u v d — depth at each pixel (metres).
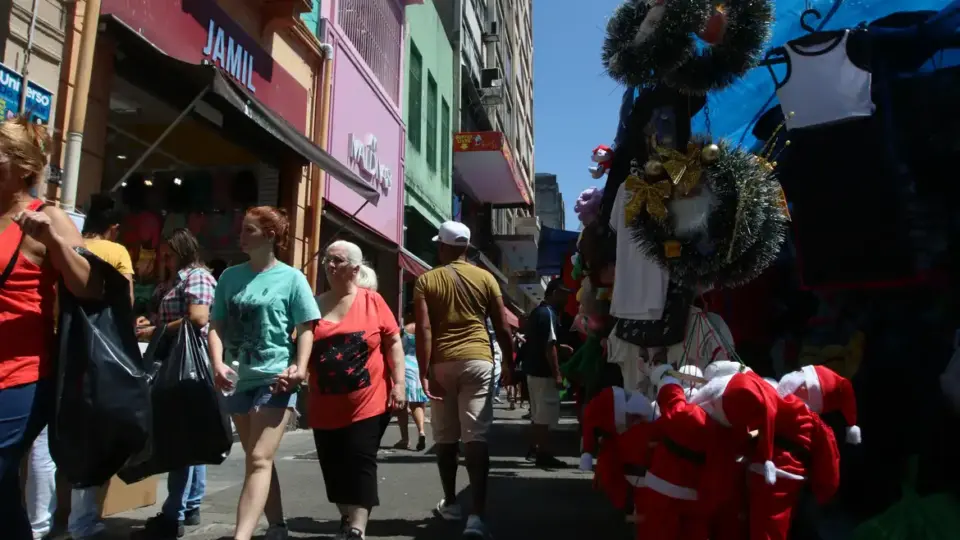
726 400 2.50
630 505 3.99
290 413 3.67
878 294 3.92
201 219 8.99
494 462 7.41
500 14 31.30
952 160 3.51
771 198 3.04
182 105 7.31
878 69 3.54
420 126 17.38
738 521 2.63
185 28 7.24
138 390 2.62
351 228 12.23
